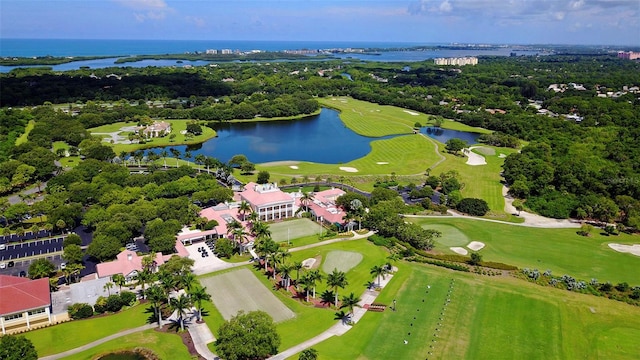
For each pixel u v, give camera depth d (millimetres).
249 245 184125
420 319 135250
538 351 120562
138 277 143125
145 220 193375
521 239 195250
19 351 104938
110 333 127438
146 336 125750
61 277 157500
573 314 138000
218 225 198000
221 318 135500
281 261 166500
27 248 179750
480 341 124750
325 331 129375
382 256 178875
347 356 117438
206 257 176250
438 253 180875
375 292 151625
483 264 169125
